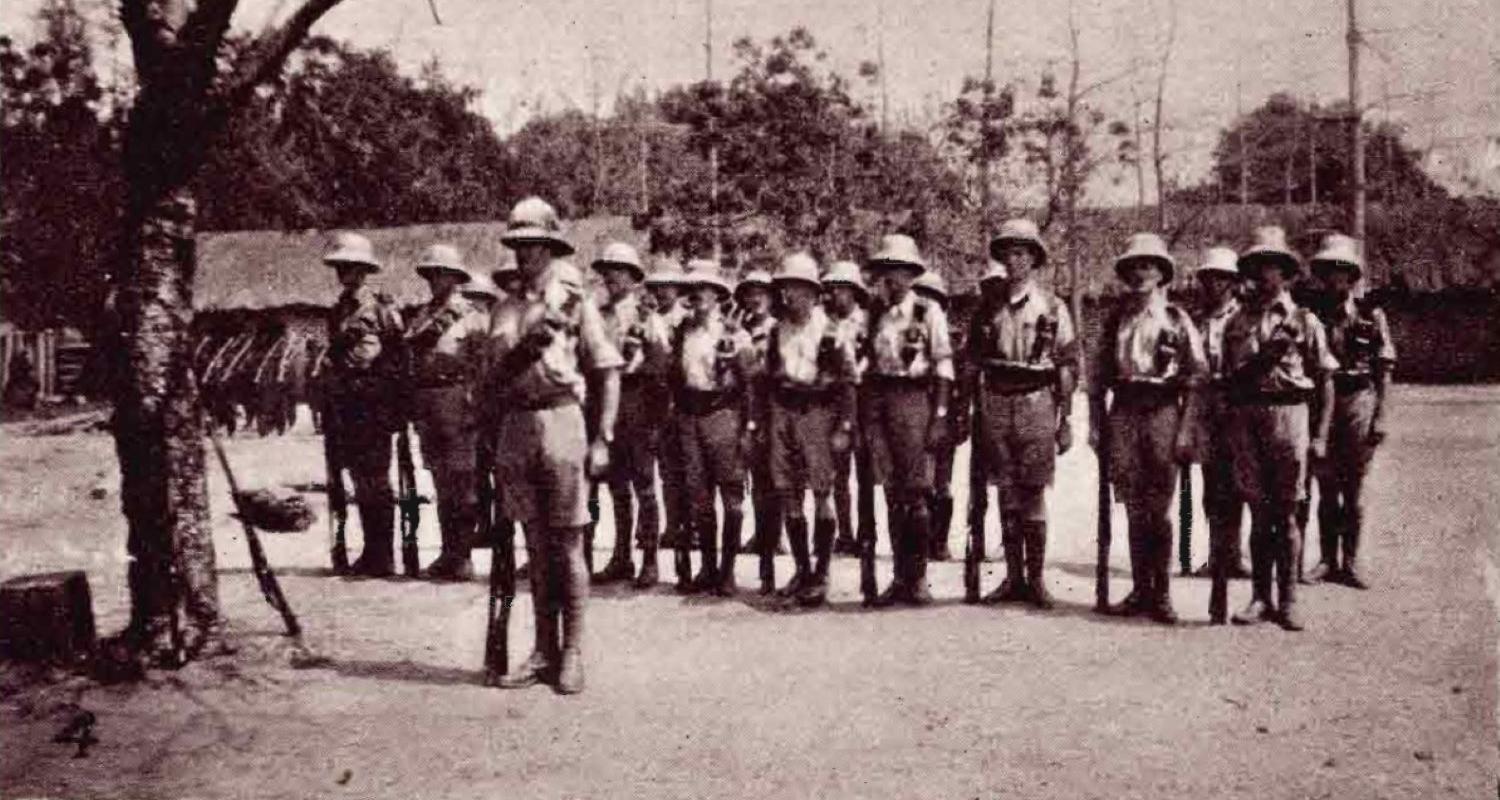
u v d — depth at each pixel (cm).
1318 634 689
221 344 2550
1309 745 507
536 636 634
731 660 664
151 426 643
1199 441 753
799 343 786
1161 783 470
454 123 3919
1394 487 1233
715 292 836
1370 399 814
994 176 1947
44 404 2683
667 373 861
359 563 932
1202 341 782
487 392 630
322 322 3384
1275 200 3322
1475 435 1722
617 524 891
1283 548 706
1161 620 729
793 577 823
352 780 488
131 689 611
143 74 640
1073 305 2306
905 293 784
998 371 767
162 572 646
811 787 473
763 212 1778
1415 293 3125
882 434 780
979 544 793
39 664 638
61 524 1202
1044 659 650
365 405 915
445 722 563
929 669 636
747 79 1764
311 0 631
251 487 1400
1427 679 594
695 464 838
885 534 1100
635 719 563
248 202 3200
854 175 1781
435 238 3491
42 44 1153
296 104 1195
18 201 1628
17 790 477
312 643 702
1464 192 3197
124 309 641
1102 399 749
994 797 459
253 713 577
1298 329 712
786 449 795
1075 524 1125
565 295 627
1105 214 3088
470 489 912
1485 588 787
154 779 492
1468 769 475
